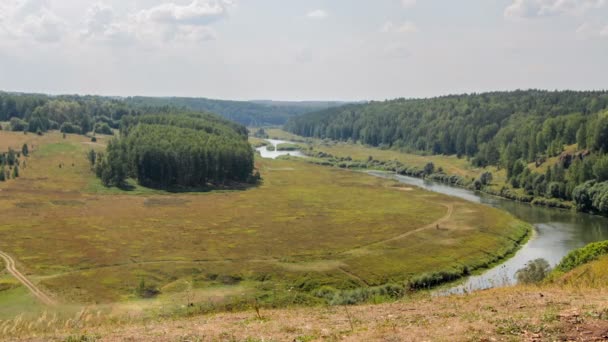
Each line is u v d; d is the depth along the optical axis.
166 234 104.94
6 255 87.94
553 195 142.75
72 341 23.59
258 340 22.12
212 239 101.19
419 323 23.89
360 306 31.59
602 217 123.94
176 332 24.28
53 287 72.19
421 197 152.75
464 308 27.25
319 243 98.75
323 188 171.88
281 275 79.44
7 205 130.75
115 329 27.00
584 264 46.03
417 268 83.00
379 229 110.19
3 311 61.03
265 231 108.56
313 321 25.98
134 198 150.50
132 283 74.75
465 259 87.81
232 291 71.88
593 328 20.81
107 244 96.12
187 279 77.31
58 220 116.31
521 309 25.61
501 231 106.94
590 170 137.75
